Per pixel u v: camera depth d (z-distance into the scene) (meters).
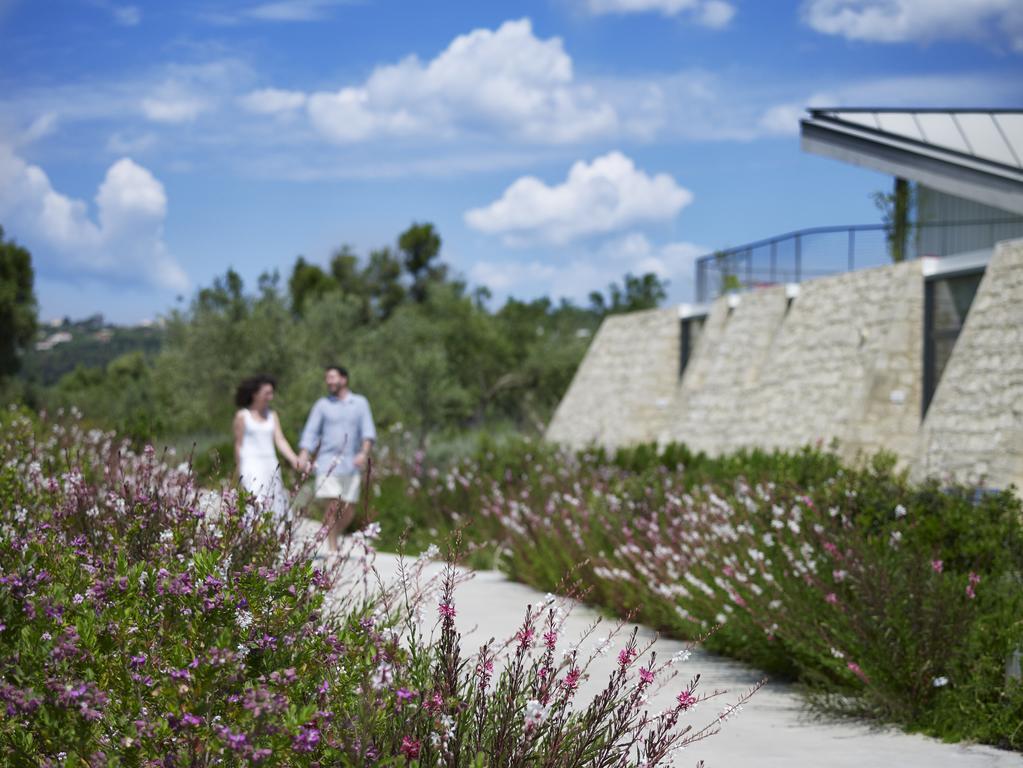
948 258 18.20
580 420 33.00
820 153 22.58
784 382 22.06
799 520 7.71
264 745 2.99
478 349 48.97
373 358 37.38
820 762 5.16
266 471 10.22
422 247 59.78
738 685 6.99
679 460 15.11
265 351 29.25
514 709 3.48
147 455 5.31
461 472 16.14
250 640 3.40
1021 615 6.23
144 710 3.16
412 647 3.85
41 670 3.17
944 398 16.72
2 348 45.31
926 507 8.12
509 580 11.48
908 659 6.16
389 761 3.14
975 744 5.66
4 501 5.23
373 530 4.65
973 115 22.22
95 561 3.96
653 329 30.02
